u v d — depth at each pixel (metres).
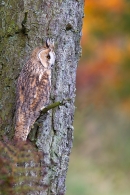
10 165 8.32
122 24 27.06
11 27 10.08
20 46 10.04
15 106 9.63
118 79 27.80
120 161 27.41
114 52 27.22
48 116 9.98
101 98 28.39
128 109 28.39
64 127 10.23
